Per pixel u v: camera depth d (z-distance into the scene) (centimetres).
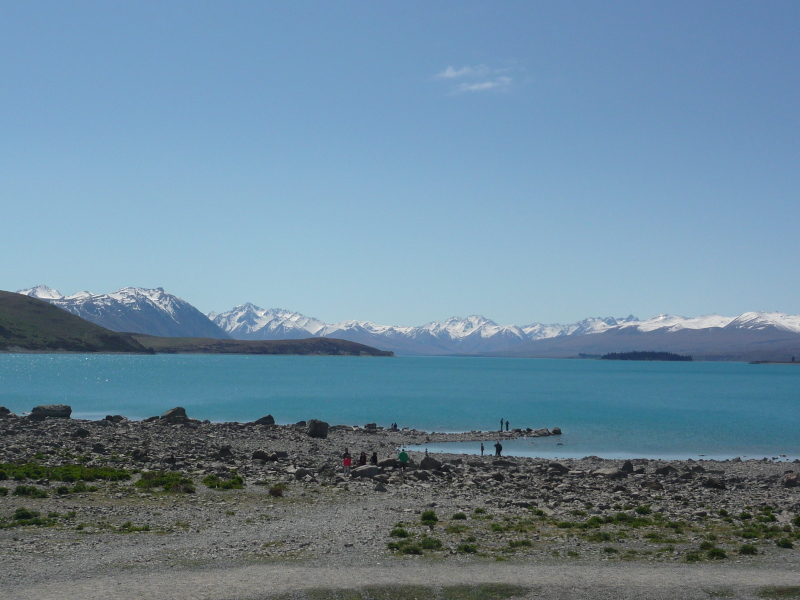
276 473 4972
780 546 2989
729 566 2653
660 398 17975
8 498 3509
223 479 4553
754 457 7844
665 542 3028
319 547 2819
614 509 3844
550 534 3153
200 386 19250
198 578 2356
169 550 2702
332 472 5003
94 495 3731
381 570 2517
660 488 4866
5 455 5109
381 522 3353
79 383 19388
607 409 14162
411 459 6538
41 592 2153
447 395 17912
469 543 2944
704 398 18212
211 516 3362
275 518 3378
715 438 9481
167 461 5219
